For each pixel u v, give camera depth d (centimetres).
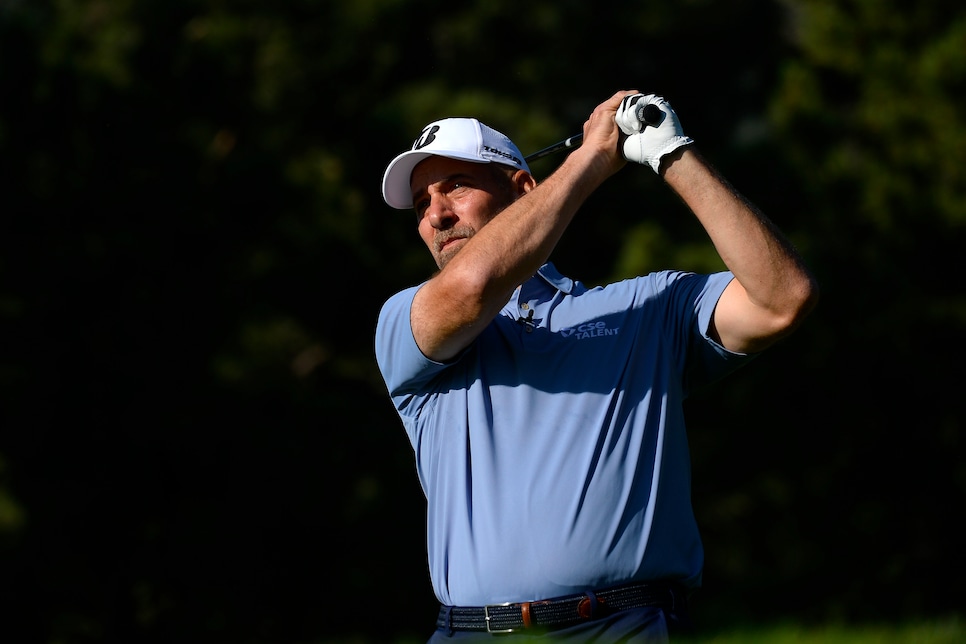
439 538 1328
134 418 5481
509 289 1303
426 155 1482
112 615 5528
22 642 5453
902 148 6525
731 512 7112
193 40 5788
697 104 7344
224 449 5656
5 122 5247
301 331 6206
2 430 5381
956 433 6588
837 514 6850
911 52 6569
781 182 6525
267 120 6009
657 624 1243
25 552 5409
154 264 5484
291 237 5766
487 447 1309
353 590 5853
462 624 1283
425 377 1359
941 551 6788
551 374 1331
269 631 5738
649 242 5972
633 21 6812
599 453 1287
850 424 6588
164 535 5550
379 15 6191
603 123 1383
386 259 6103
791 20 7344
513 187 1496
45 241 5338
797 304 1329
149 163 5444
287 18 6234
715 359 1394
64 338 5394
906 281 6456
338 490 5869
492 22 6500
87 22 5850
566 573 1249
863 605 6788
